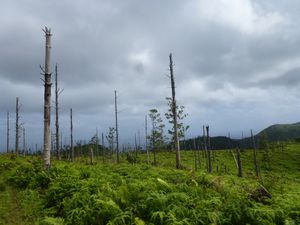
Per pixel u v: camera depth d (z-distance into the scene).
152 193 9.80
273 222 9.05
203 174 14.16
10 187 16.27
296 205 10.16
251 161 96.25
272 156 101.56
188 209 9.40
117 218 8.77
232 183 13.85
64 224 9.48
